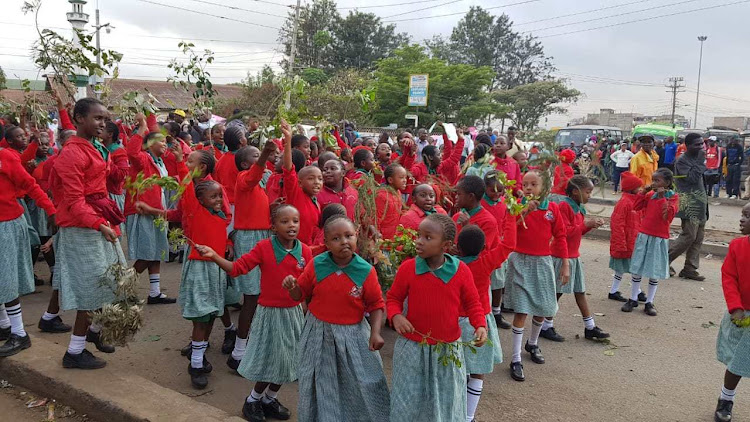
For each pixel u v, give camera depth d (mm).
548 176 5070
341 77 37625
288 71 6949
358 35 56156
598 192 5891
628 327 6559
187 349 5156
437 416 3404
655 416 4496
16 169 4707
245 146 5879
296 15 35500
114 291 4285
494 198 5613
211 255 3887
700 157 8469
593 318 6848
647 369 5418
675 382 5141
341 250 3510
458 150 8664
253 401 4047
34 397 4320
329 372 3582
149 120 6094
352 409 3605
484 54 69250
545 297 5254
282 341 4004
